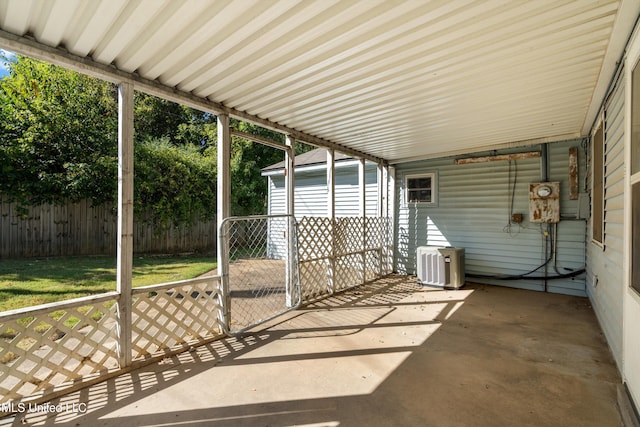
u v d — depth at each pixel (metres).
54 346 2.36
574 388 2.44
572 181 5.27
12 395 2.16
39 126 8.16
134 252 9.17
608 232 3.21
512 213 5.89
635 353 2.06
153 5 1.97
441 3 1.95
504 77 3.00
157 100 14.98
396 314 4.36
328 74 2.97
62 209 8.09
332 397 2.32
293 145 4.80
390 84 3.19
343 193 8.65
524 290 5.73
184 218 10.09
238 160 15.06
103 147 9.34
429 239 6.89
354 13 2.05
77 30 2.24
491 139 5.43
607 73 2.84
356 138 5.37
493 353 3.08
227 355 3.04
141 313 2.86
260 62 2.73
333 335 3.57
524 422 2.03
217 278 3.50
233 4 1.96
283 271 7.49
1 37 2.18
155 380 2.57
